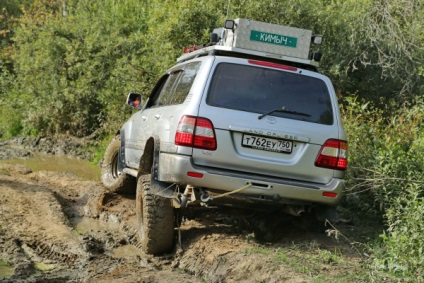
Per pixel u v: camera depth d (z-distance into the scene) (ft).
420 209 21.49
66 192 36.47
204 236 23.70
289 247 22.80
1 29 104.83
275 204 23.40
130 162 29.48
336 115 22.80
